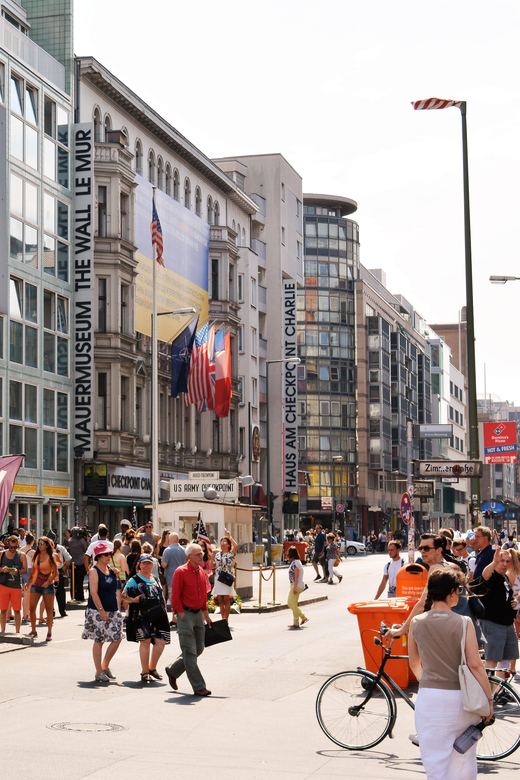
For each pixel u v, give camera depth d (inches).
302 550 2388.0
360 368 4397.1
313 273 4384.8
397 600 588.7
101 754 415.8
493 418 7219.5
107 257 1877.5
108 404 1872.5
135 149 2127.2
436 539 486.6
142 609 630.5
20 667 687.1
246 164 3144.7
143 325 1996.8
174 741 446.9
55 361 1770.4
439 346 5733.3
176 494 1368.1
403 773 387.2
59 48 1871.3
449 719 303.6
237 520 1293.1
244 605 1176.2
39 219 1721.2
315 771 389.1
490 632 540.1
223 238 2445.9
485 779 380.5
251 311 2856.8
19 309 1651.1
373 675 436.8
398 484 4751.5
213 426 2437.3
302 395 4274.1
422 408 5206.7
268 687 617.0
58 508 1736.0
